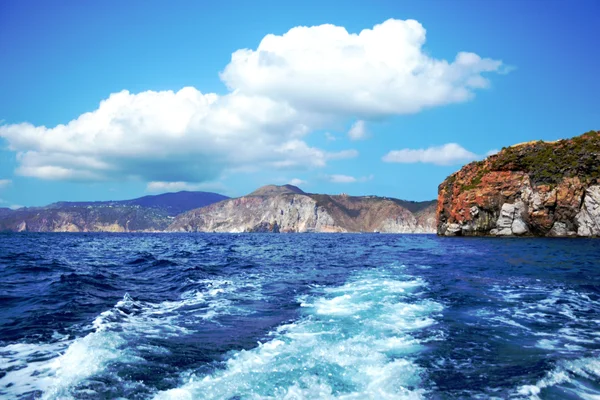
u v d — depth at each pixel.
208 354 8.66
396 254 40.47
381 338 9.80
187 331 10.65
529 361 8.19
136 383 7.04
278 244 75.69
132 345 9.20
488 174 85.62
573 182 74.56
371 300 14.61
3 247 55.94
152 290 17.53
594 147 76.25
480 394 6.62
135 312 12.98
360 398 6.46
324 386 6.91
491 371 7.64
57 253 42.97
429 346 9.17
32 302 14.02
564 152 79.25
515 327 10.88
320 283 19.38
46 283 18.62
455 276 21.17
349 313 12.57
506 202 82.06
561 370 7.64
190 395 6.54
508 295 15.45
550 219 76.75
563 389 6.80
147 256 37.38
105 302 14.34
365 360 8.22
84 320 11.60
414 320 11.62
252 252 47.41
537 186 78.12
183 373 7.53
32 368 7.70
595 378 7.28
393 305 13.68
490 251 41.50
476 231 86.94
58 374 7.39
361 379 7.23
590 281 18.86
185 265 28.02
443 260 31.62
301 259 35.16
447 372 7.59
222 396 6.50
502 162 84.56
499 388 6.85
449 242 67.06
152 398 6.45
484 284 18.20
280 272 24.38
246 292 16.92
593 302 14.17
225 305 14.21
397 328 10.74
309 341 9.57
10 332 10.24
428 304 13.81
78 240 95.25
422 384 7.02
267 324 11.38
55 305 13.52
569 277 20.34
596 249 42.75
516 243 57.78
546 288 17.03
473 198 86.19
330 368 7.75
